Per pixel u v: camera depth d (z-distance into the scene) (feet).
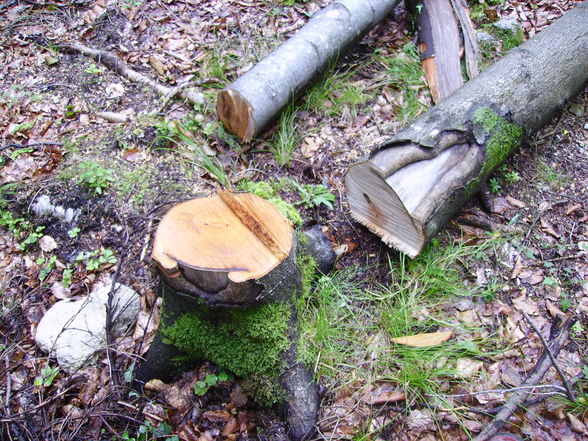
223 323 3.69
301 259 4.08
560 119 5.95
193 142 5.53
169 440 3.79
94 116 5.88
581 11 5.82
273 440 3.82
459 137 4.65
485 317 4.48
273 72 5.49
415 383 4.04
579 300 4.57
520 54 5.35
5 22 6.80
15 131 5.68
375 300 4.57
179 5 7.07
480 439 3.81
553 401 4.00
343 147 5.64
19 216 5.08
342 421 3.93
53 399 3.85
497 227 5.04
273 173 5.44
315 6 7.09
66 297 4.61
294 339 3.88
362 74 6.39
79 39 6.66
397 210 4.45
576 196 5.29
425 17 6.56
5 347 4.33
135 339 4.32
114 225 4.96
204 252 3.51
